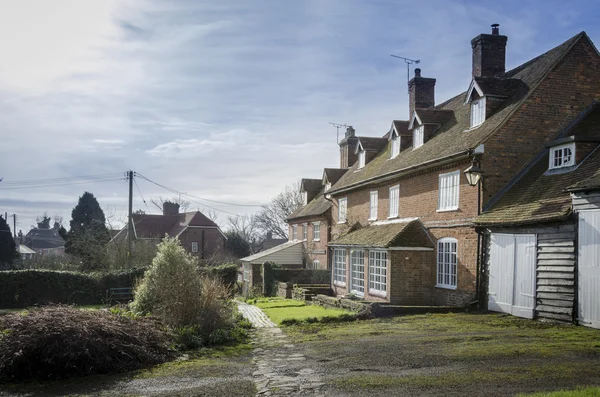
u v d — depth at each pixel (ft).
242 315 59.82
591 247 41.45
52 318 34.65
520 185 54.34
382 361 32.50
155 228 187.21
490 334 40.19
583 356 31.45
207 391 27.61
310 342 41.24
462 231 59.00
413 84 94.02
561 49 60.75
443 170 63.67
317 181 140.87
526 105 57.00
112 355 34.09
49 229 389.60
